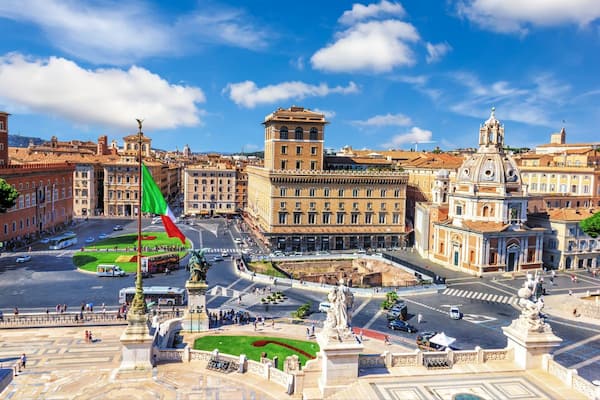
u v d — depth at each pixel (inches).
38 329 2464.3
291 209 5344.5
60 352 2113.7
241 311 2955.2
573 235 4527.6
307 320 2778.1
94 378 1790.1
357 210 5516.7
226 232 6309.1
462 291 3678.6
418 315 2992.1
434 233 4891.7
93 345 2215.8
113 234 5925.2
